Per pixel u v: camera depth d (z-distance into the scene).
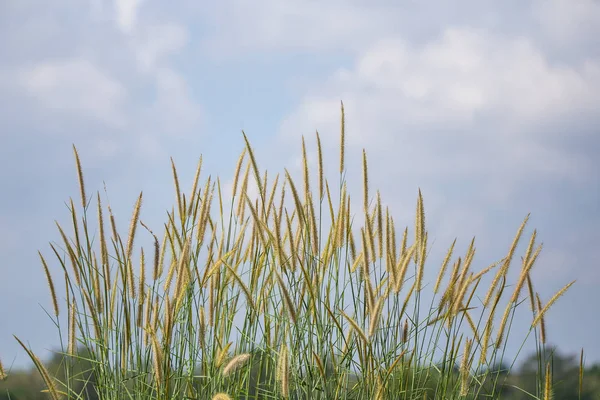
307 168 3.21
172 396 2.91
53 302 3.03
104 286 3.06
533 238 3.05
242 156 3.41
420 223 3.04
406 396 3.01
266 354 3.17
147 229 3.06
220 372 2.97
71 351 3.04
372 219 3.21
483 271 3.00
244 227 3.35
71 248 3.05
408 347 3.01
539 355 3.12
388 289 3.02
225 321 3.25
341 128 3.17
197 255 3.14
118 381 3.02
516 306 3.04
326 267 3.13
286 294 2.65
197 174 3.21
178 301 2.89
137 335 3.04
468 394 3.12
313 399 2.95
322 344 2.96
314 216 3.07
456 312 2.96
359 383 2.96
